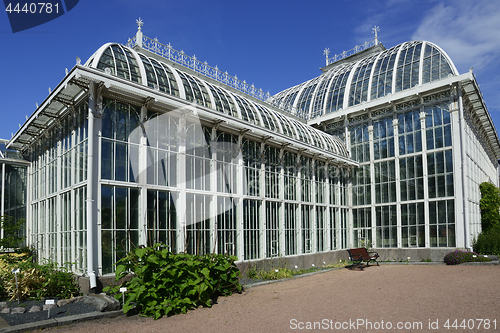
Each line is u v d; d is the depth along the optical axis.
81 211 11.31
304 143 19.61
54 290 10.11
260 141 17.61
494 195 25.38
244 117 17.14
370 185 24.97
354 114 26.06
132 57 13.44
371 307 8.85
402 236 23.03
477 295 9.83
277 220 18.30
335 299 10.07
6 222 16.81
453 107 21.58
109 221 11.06
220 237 14.87
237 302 9.95
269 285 13.30
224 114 14.82
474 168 24.28
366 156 25.47
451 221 21.09
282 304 9.57
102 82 10.98
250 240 16.42
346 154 25.59
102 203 10.97
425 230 21.95
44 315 8.25
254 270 15.38
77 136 12.08
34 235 16.47
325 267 19.41
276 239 17.98
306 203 20.48
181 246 12.99
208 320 7.96
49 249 14.05
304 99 31.47
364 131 25.77
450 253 19.42
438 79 22.44
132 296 8.25
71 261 11.71
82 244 11.03
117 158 11.55
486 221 25.33
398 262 21.53
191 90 14.77
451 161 21.48
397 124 24.03
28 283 9.84
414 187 22.83
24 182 18.03
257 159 17.55
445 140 21.81
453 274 14.69
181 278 9.02
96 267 10.51
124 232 11.39
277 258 17.52
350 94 27.30
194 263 9.58
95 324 7.68
